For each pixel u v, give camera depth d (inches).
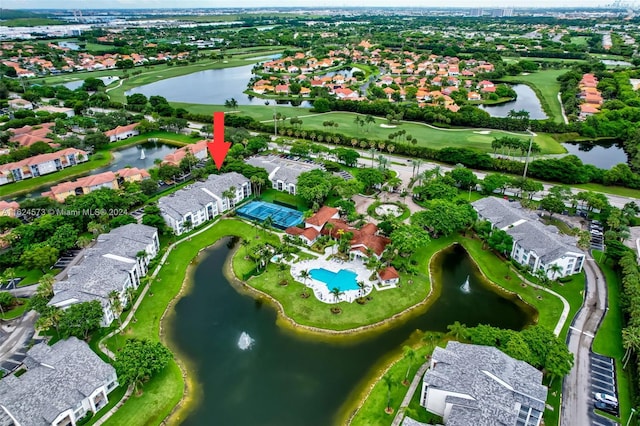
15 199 7386.8
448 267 5334.6
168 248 5615.2
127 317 4399.6
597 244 5634.8
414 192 6914.4
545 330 3764.8
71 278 4456.2
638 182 7239.2
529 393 3068.4
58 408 3154.5
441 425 3164.4
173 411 3447.3
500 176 7081.7
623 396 3454.7
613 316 4370.1
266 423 3351.4
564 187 7096.5
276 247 5615.2
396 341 4141.2
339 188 6530.5
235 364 3905.0
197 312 4566.9
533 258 5049.2
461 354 3447.3
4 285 4862.2
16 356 3870.6
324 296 4709.6
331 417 3395.7
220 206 6540.4
